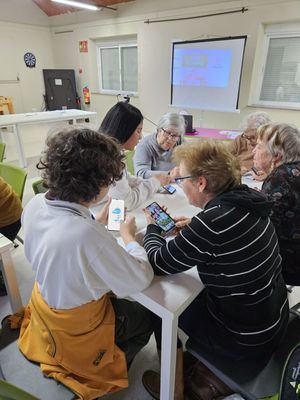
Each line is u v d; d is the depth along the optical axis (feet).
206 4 14.93
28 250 2.62
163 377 3.12
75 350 2.75
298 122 13.92
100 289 2.57
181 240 2.60
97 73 23.09
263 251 2.56
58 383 2.69
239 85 14.17
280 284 3.08
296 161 3.87
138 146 6.65
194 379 3.57
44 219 2.46
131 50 20.20
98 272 2.42
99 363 2.86
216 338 3.01
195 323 3.20
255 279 2.59
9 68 23.36
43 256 2.41
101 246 2.36
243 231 2.44
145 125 20.35
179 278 2.94
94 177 2.35
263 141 4.23
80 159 2.29
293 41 13.32
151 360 4.43
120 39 20.35
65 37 23.58
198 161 2.67
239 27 14.19
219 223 2.43
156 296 2.70
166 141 6.42
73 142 2.33
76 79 24.50
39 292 2.85
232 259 2.49
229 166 2.64
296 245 3.90
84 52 22.65
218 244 2.46
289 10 12.61
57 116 14.94
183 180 2.85
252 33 13.87
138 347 3.46
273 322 2.87
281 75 14.14
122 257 2.48
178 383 3.38
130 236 3.41
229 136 11.30
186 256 2.61
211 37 15.31
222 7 14.42
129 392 3.97
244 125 6.99
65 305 2.57
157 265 2.84
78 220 2.36
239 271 2.54
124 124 4.40
